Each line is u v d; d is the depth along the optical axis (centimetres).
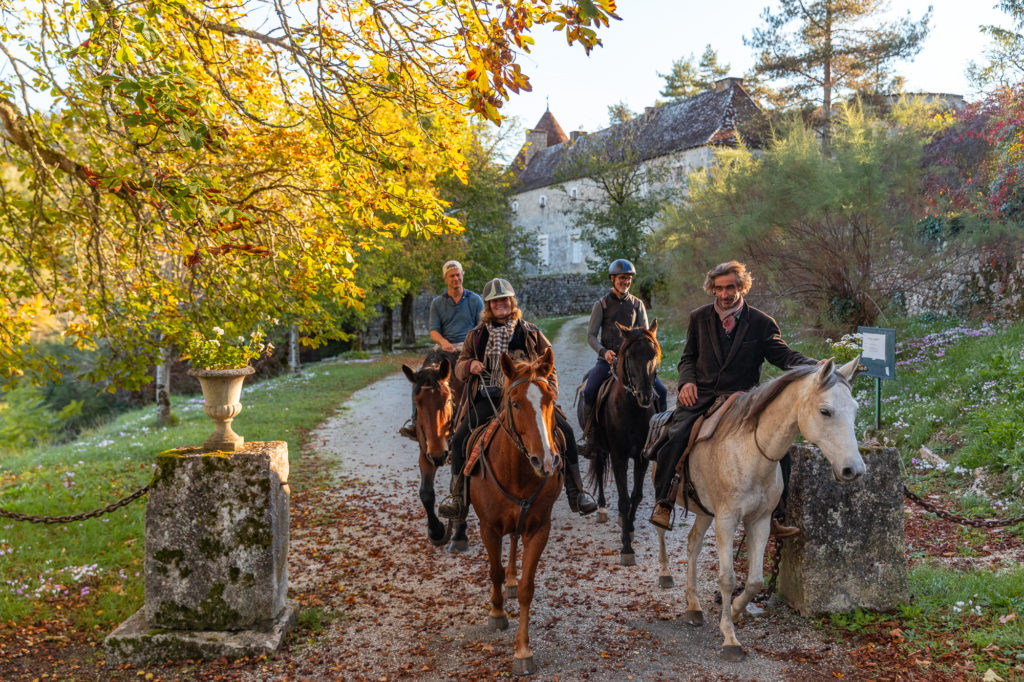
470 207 3002
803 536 498
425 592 579
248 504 482
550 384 439
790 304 1415
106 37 492
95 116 555
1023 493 653
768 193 1390
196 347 500
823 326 1381
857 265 1320
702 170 2186
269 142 633
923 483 749
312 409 1575
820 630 480
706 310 493
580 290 4844
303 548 699
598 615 520
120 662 468
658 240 2223
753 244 1406
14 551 652
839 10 2995
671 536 689
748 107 3928
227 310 679
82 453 1107
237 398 511
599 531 716
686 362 499
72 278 627
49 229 624
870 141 1317
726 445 439
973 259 1374
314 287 691
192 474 479
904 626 473
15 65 532
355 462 1088
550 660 455
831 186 1251
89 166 551
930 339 1265
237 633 478
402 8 601
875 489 502
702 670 434
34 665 467
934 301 1498
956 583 515
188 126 459
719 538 442
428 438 611
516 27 479
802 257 1364
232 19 638
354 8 635
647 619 509
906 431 893
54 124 573
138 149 526
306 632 508
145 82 434
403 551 681
